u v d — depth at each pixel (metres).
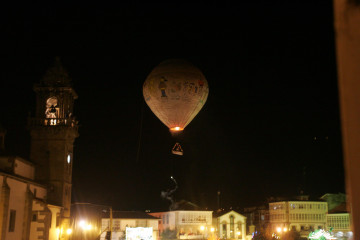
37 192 57.38
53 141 64.00
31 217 53.06
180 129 39.59
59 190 62.66
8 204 45.56
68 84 65.19
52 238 58.28
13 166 53.00
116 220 104.12
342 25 3.01
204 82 39.69
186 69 38.84
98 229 89.56
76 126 67.88
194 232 123.19
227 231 127.50
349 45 2.98
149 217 110.19
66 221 64.31
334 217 113.94
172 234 122.69
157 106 39.06
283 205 117.31
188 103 38.66
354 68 2.96
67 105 65.31
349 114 2.96
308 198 120.38
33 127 63.94
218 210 142.88
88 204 92.25
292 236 92.06
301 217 115.75
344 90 2.99
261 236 65.88
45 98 65.06
